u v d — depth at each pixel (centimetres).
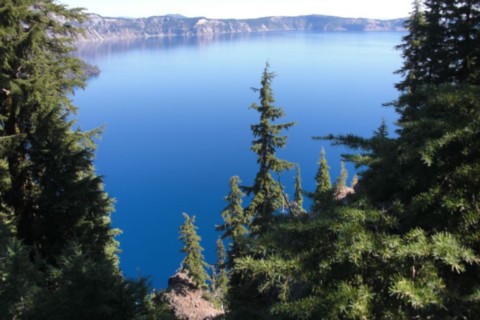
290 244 495
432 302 377
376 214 472
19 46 1349
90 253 1325
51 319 698
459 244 409
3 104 1455
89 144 1677
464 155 494
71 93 1661
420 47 1966
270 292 959
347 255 435
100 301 709
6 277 743
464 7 1591
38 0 1438
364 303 402
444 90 591
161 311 776
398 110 730
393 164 546
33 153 1384
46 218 1388
